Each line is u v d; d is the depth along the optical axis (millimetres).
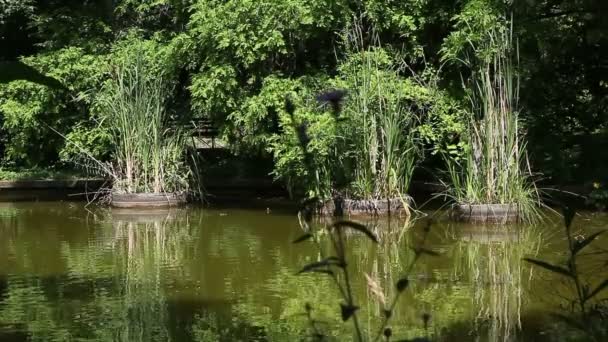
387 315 2969
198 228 10219
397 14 11625
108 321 5848
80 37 13820
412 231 9711
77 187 13734
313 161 10594
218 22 11406
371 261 8023
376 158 10758
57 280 7301
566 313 5754
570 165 11445
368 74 10703
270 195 13164
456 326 5602
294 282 7121
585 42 11773
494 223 9938
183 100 13188
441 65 11414
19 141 14062
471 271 7449
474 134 10367
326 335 5422
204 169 13930
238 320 5859
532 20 11297
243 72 12133
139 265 7961
